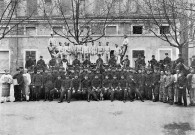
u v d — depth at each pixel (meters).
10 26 40.47
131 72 23.45
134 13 40.28
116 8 41.03
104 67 27.16
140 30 41.00
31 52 40.75
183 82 20.39
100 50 31.05
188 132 13.77
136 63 30.92
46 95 23.06
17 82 23.27
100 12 40.53
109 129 14.30
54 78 23.22
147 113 17.83
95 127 14.70
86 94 23.19
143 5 37.53
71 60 30.98
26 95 25.11
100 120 16.11
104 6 40.50
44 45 40.69
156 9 33.97
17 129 14.43
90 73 23.50
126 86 22.92
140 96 22.67
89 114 17.61
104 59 31.27
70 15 40.75
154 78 22.84
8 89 22.95
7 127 14.80
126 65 30.67
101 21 39.94
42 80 23.36
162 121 15.81
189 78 20.75
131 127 14.66
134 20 40.41
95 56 31.75
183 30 32.25
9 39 40.66
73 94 23.20
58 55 30.61
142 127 14.64
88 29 36.59
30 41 40.75
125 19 40.50
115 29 40.94
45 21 40.75
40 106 20.47
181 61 27.00
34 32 41.12
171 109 19.09
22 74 23.45
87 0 41.19
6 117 17.02
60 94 23.45
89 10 41.06
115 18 39.84
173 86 21.17
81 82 23.27
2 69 40.72
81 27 37.06
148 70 23.44
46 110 18.94
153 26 39.53
